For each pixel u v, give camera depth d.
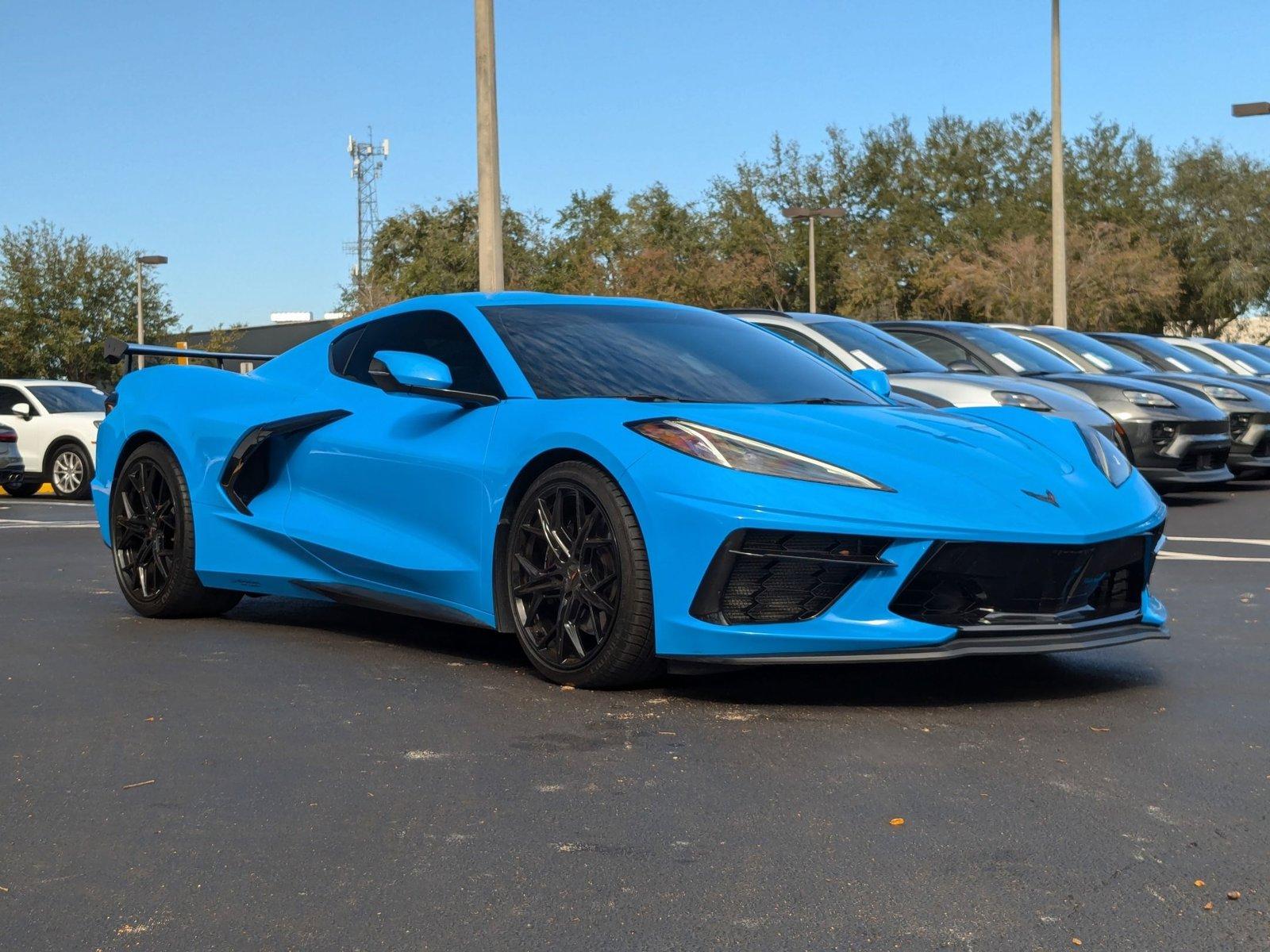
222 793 2.66
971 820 2.48
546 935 1.98
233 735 3.11
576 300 4.54
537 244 48.66
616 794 2.64
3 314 32.50
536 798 2.61
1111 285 39.78
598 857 2.29
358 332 4.66
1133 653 4.06
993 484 3.40
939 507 3.28
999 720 3.22
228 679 3.71
